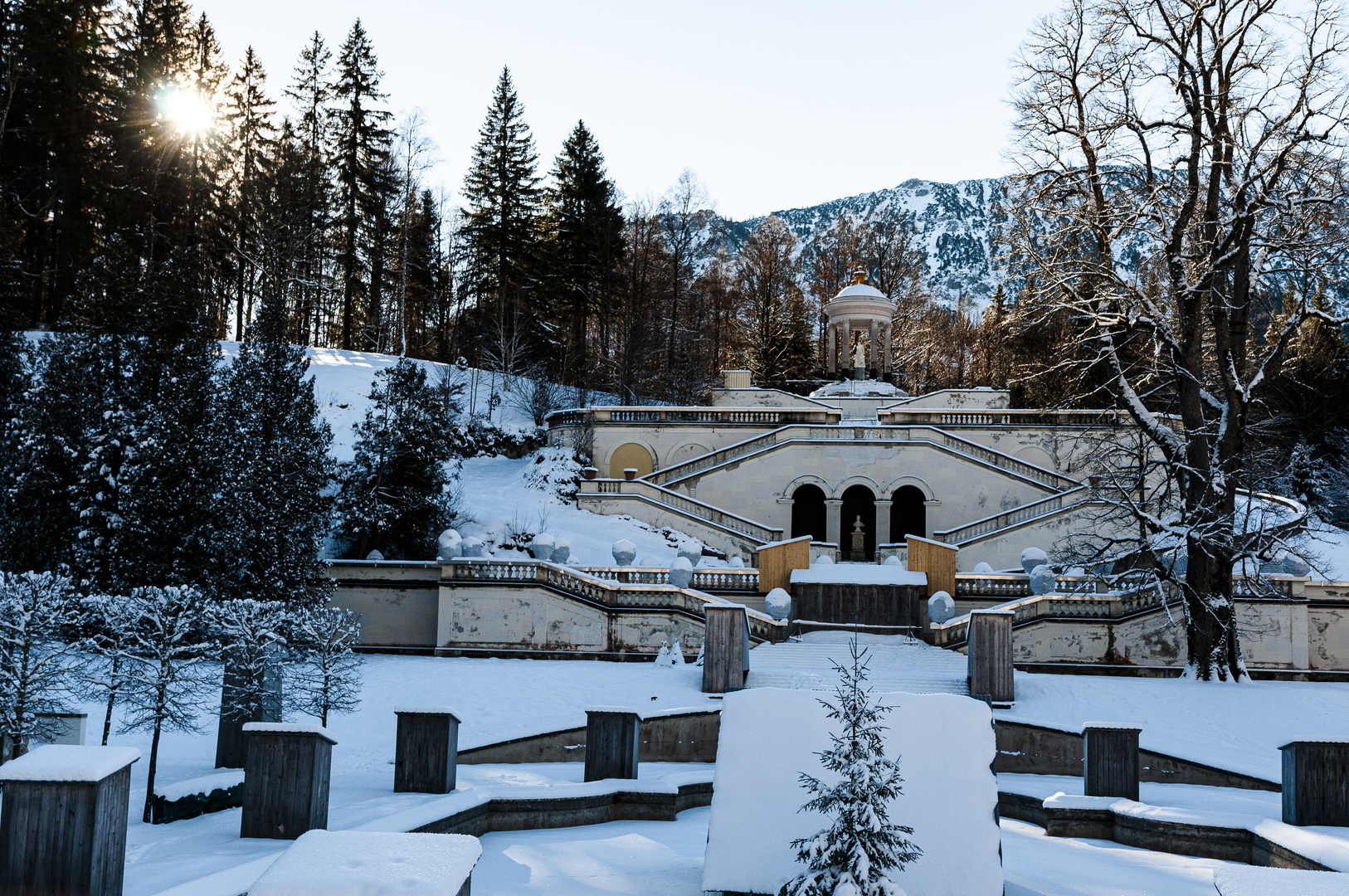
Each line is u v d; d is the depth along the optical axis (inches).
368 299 2970.0
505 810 604.7
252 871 397.4
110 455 1400.1
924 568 1531.7
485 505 1971.0
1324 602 1396.4
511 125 3073.3
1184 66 1270.9
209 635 820.0
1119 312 1325.0
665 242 3617.1
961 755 432.5
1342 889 286.8
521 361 2935.5
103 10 2226.9
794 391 2918.3
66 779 358.9
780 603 1455.5
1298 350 2359.7
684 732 1063.6
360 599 1498.5
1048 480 2092.8
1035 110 1348.4
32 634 729.0
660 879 472.1
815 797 417.7
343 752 954.1
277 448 1396.4
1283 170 1239.5
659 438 2326.5
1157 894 462.6
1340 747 585.9
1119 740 693.9
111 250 1598.2
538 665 1354.6
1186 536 1284.4
